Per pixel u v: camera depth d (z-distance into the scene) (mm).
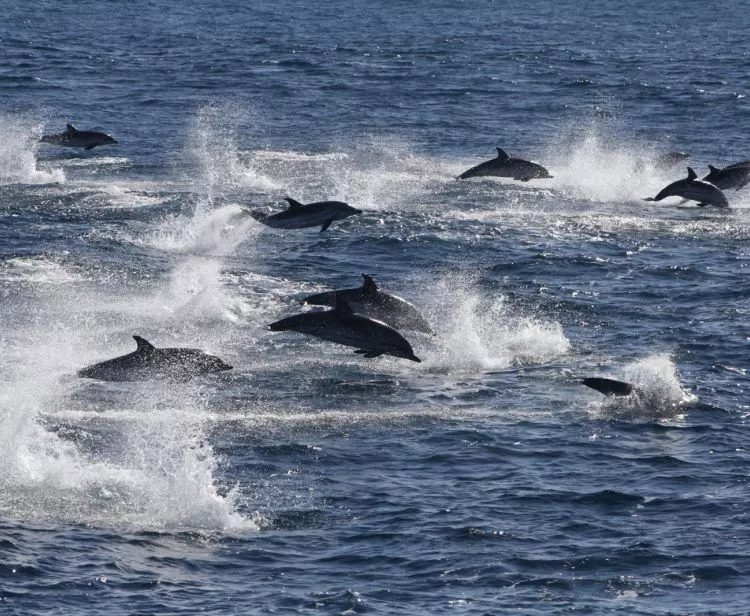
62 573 62188
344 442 81375
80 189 158500
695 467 77312
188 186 163500
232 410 87188
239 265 127562
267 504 71500
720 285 121375
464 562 64250
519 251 133750
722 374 95438
